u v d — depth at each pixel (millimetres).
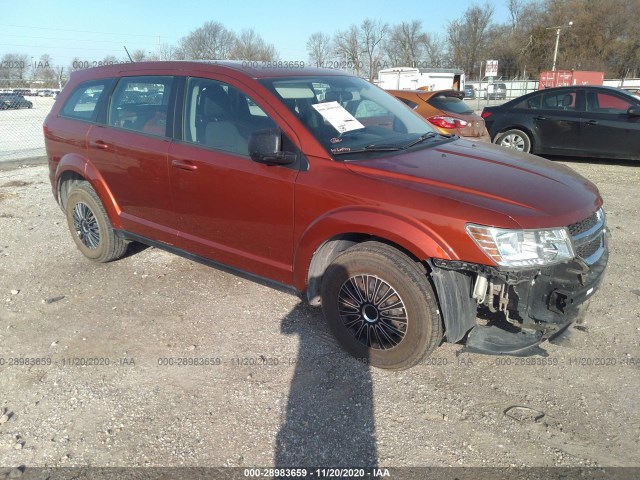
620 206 6973
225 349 3637
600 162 10555
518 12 69625
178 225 4227
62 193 5289
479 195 3020
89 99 4891
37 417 3002
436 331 3109
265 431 2865
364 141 3650
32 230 6227
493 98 40969
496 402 3066
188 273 4883
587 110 9836
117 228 4746
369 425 2900
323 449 2738
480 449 2723
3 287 4672
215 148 3848
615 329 3820
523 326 2984
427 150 3703
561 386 3199
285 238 3555
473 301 3105
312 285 3543
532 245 2840
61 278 4836
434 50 73125
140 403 3100
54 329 3943
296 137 3480
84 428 2908
